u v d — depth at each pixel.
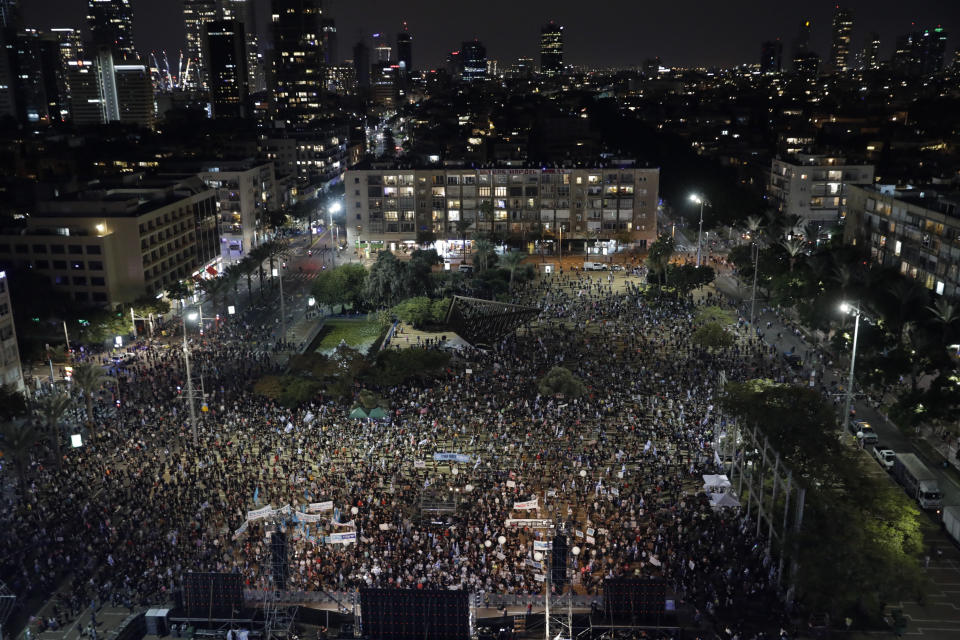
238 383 128.75
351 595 75.12
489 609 74.44
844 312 137.25
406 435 107.00
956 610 74.69
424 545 81.25
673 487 92.38
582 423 110.81
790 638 69.75
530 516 86.50
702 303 175.38
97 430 111.06
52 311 149.88
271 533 76.19
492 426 109.44
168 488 92.50
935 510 90.44
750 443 89.06
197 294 183.38
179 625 72.81
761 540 81.38
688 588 74.94
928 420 102.38
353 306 176.25
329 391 118.69
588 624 72.12
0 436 94.69
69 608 74.19
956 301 127.88
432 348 136.50
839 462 79.56
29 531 85.00
